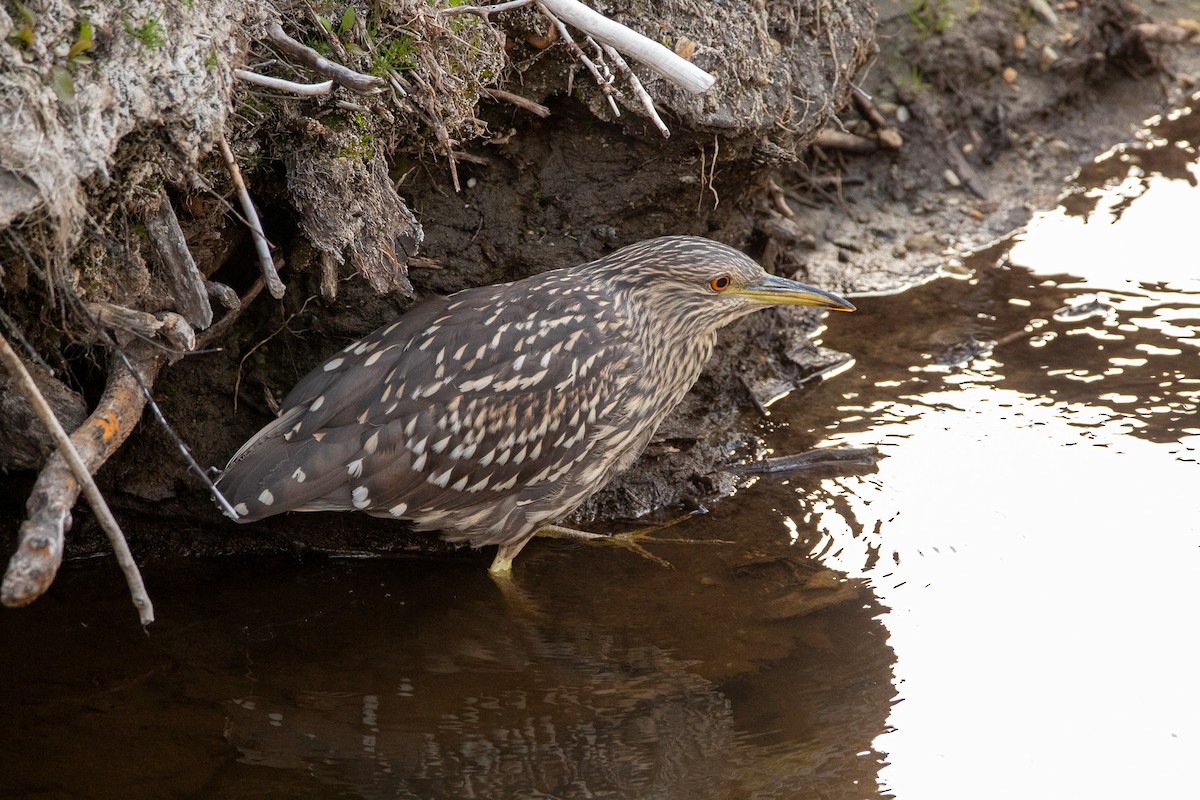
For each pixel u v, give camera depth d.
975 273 15.13
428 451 10.03
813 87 12.59
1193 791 8.66
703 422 12.92
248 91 9.38
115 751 9.07
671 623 10.49
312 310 11.20
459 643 10.36
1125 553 10.95
